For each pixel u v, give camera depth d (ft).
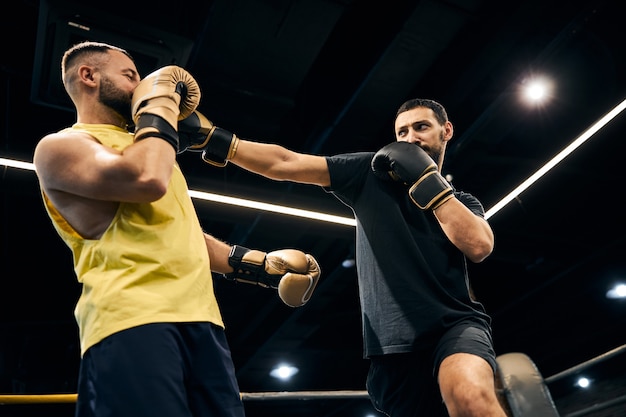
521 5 14.05
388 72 15.61
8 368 25.55
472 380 4.62
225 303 27.89
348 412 39.58
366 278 5.68
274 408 38.06
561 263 25.36
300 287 5.11
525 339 34.68
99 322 3.59
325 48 16.38
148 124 3.99
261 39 14.07
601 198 23.18
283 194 18.58
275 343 29.09
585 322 32.01
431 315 5.16
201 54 14.40
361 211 5.87
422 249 5.54
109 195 3.75
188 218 4.31
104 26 11.85
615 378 32.48
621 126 18.69
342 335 33.73
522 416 8.68
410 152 5.61
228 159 5.50
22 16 13.89
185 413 3.38
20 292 21.80
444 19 14.60
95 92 4.54
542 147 20.18
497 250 24.09
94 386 3.43
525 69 15.84
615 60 16.10
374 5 15.23
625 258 24.61
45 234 20.42
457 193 6.42
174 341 3.59
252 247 21.08
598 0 14.08
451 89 16.21
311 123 18.02
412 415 5.37
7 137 15.84
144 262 3.78
